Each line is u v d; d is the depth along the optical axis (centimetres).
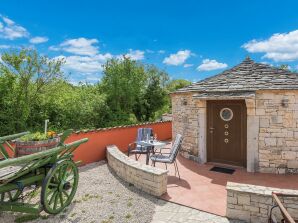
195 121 910
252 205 449
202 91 877
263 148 764
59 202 535
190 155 941
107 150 916
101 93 2052
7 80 1166
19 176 433
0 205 441
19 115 1207
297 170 734
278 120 744
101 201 554
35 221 460
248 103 760
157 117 2589
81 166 864
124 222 457
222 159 875
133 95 2216
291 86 732
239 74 934
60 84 1372
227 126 860
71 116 1470
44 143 509
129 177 670
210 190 612
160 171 591
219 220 461
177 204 534
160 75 2877
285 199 432
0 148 503
